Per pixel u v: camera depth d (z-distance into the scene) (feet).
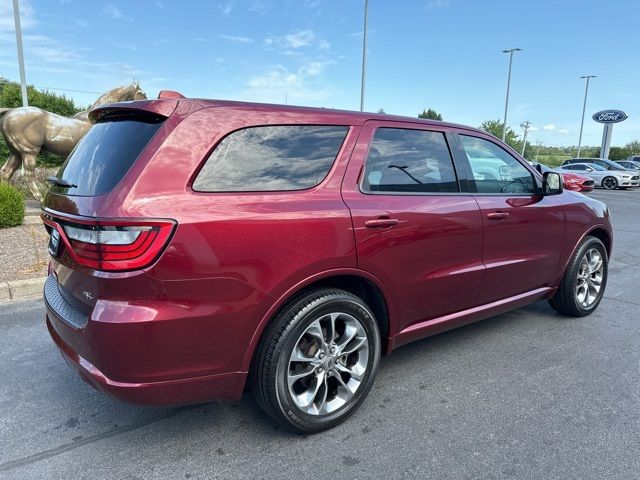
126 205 6.84
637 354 12.44
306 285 8.21
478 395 10.28
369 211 8.94
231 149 7.84
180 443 8.60
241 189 7.79
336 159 8.97
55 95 63.46
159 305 6.96
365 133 9.48
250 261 7.53
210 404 9.96
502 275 11.91
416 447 8.44
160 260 6.84
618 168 83.92
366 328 9.16
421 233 9.77
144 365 7.02
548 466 7.92
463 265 10.87
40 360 12.04
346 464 7.98
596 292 15.44
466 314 11.44
